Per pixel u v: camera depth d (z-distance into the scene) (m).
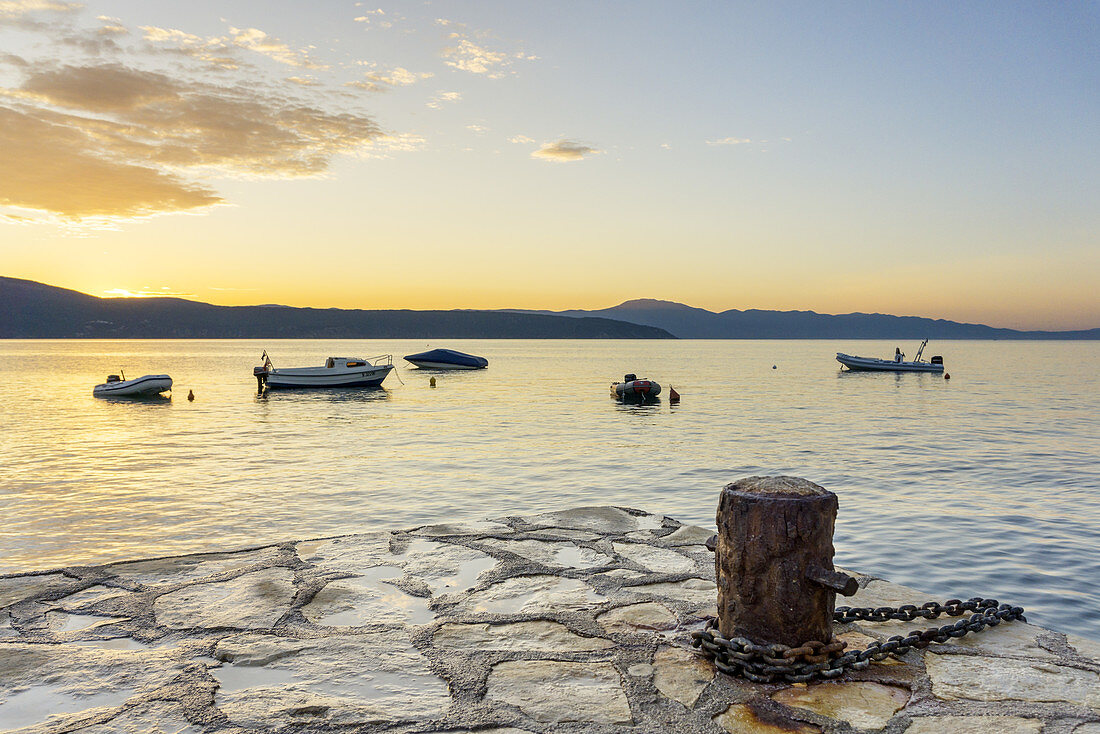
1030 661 4.39
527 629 4.80
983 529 13.56
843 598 5.61
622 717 3.60
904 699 3.85
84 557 11.42
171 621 4.89
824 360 144.88
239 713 3.58
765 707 3.73
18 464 21.50
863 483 18.59
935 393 55.97
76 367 101.81
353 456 23.28
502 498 16.39
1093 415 37.75
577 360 140.25
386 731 3.43
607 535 7.30
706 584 5.74
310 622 4.90
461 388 62.88
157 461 22.12
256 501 15.90
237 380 73.12
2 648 4.41
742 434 29.70
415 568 6.16
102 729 3.41
